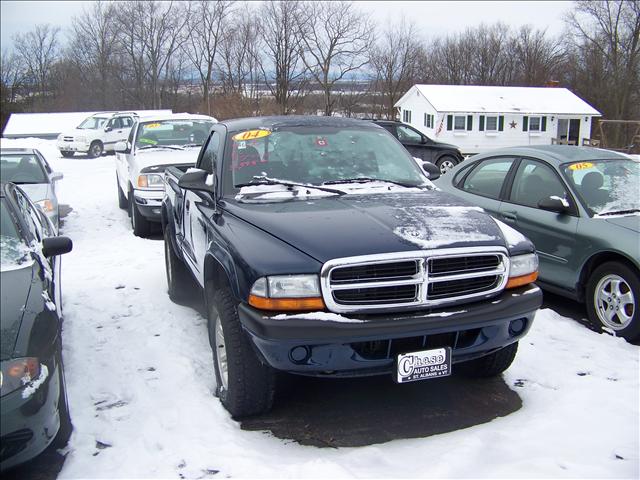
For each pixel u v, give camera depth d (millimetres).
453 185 7246
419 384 4434
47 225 5691
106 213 12305
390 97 45625
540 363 4699
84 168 21844
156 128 10867
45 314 3564
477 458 3359
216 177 4652
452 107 29344
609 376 4504
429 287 3535
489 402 4133
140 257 8477
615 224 5465
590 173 6031
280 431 3768
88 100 54844
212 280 4207
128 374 4562
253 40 47625
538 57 52188
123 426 3830
